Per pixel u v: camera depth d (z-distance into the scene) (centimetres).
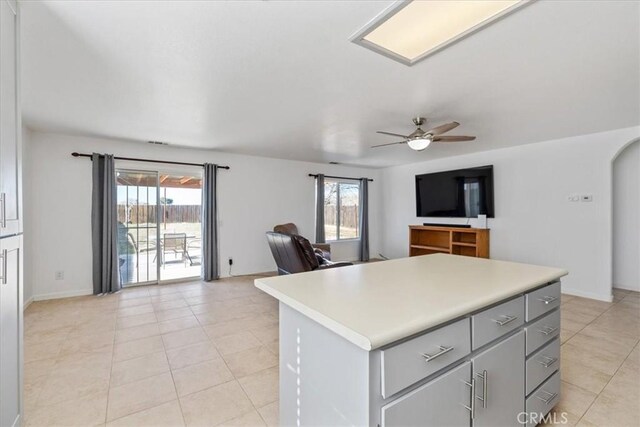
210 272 514
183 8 154
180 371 231
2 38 133
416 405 104
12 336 145
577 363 243
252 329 311
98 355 254
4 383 137
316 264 366
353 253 718
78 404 192
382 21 166
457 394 118
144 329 309
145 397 199
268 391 207
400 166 690
